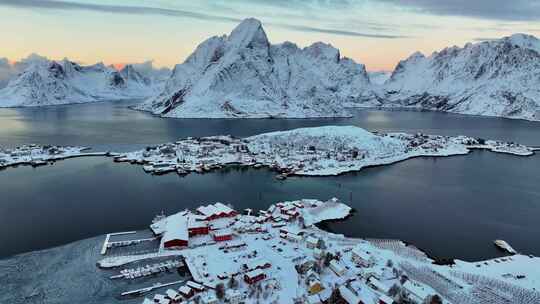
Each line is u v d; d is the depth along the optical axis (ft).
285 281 281.74
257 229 372.58
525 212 444.55
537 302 262.47
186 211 410.72
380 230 389.60
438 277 291.38
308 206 442.09
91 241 343.67
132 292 268.82
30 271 293.43
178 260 314.96
